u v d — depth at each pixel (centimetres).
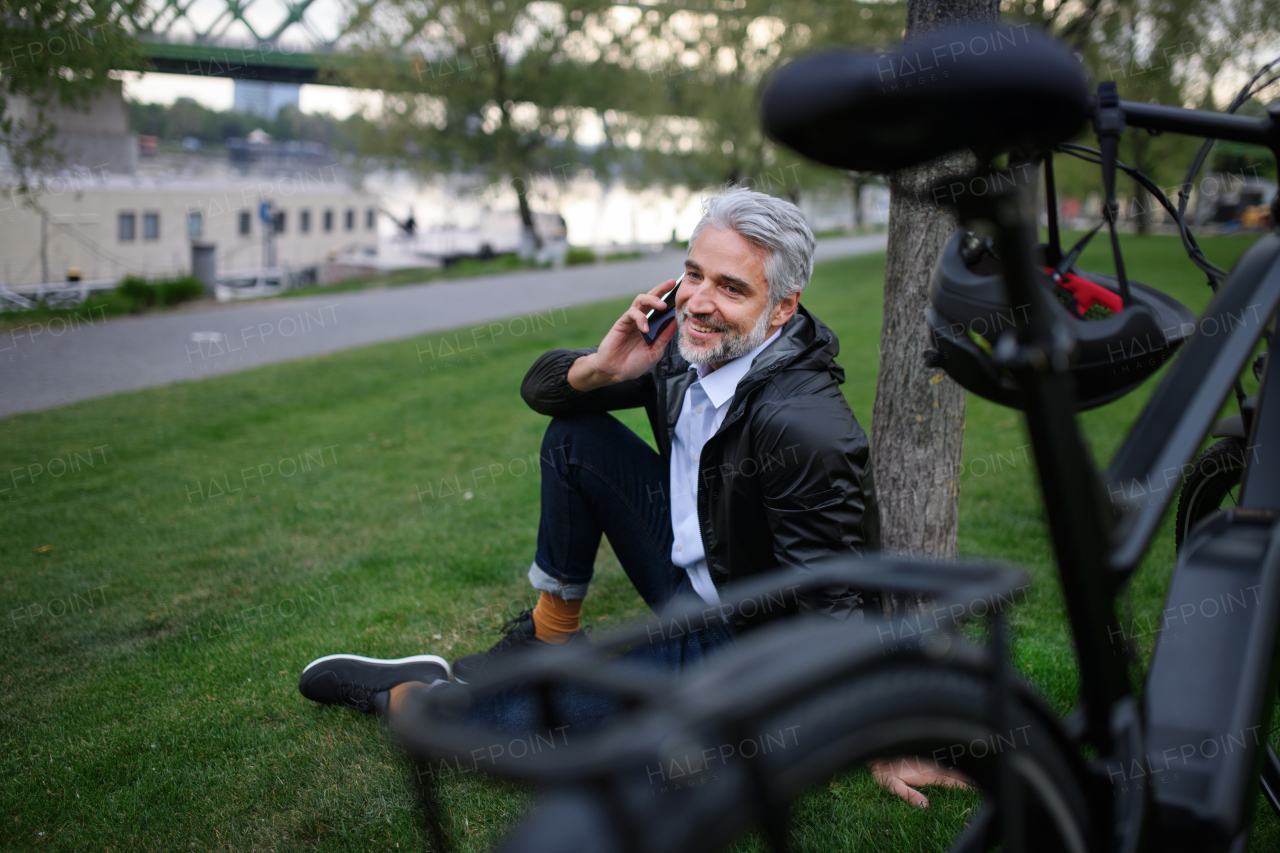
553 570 232
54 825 204
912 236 261
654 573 222
